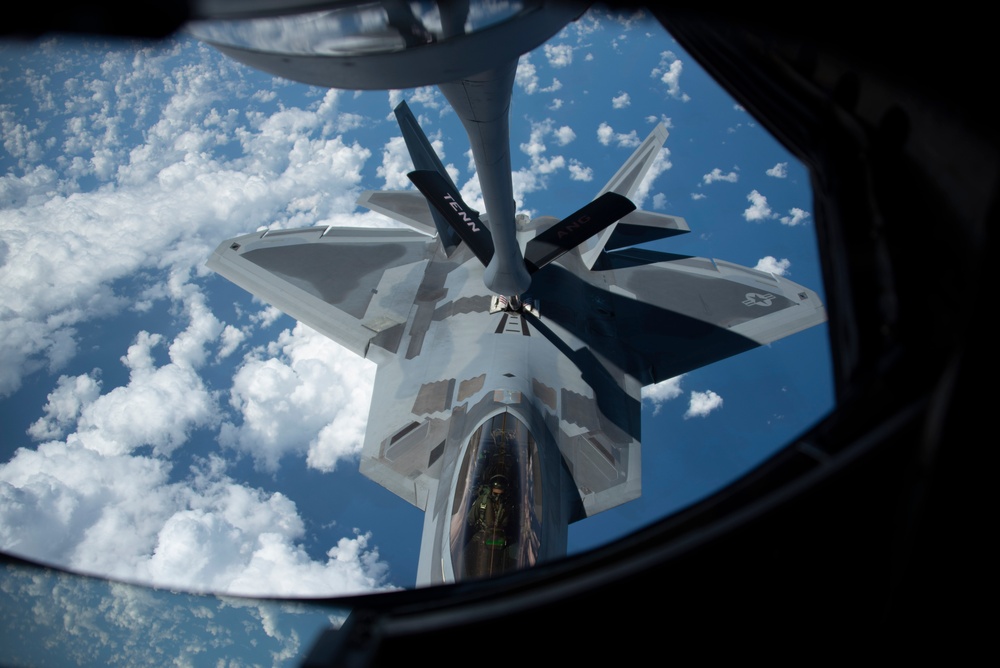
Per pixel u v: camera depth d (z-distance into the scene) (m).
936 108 2.71
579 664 2.62
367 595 3.46
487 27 7.90
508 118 14.94
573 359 24.86
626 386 24.80
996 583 2.12
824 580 2.44
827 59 3.37
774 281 30.03
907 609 2.23
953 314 2.41
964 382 1.92
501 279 22.59
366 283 28.34
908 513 2.19
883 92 3.06
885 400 2.43
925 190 2.76
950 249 2.52
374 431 22.59
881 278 2.72
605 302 28.62
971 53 2.62
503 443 18.31
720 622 2.55
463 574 15.02
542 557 15.80
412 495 20.19
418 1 6.96
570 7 8.05
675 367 25.83
